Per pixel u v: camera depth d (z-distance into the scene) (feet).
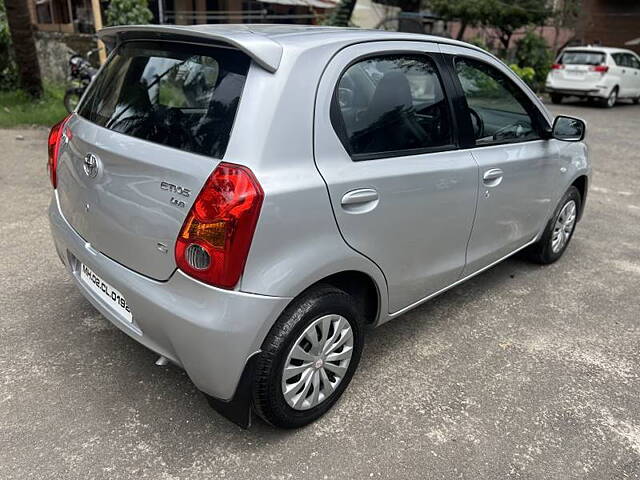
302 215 7.09
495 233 11.50
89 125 8.52
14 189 17.93
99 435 7.88
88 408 8.39
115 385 8.93
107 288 8.14
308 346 7.84
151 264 7.27
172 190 6.89
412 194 8.75
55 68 40.45
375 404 8.93
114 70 8.87
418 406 8.94
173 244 6.91
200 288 6.81
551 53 61.52
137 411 8.39
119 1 30.45
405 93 8.90
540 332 11.45
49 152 9.85
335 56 7.77
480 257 11.30
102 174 7.77
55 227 9.28
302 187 7.06
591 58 50.37
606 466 7.91
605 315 12.32
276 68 7.03
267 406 7.55
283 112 7.00
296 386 7.81
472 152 10.21
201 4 50.16
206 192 6.61
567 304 12.74
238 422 7.55
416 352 10.46
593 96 50.31
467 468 7.72
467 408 8.96
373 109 8.32
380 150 8.38
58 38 40.19
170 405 8.57
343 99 7.84
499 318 11.94
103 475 7.22
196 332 6.82
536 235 13.67
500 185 10.99
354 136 7.98
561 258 15.51
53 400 8.50
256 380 7.32
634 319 12.19
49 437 7.77
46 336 10.10
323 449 7.91
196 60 7.53
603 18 77.71
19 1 28.76
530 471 7.75
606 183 24.06
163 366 9.46
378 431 8.32
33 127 26.86
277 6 53.11
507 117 11.51
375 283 8.72
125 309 7.85
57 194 9.66
